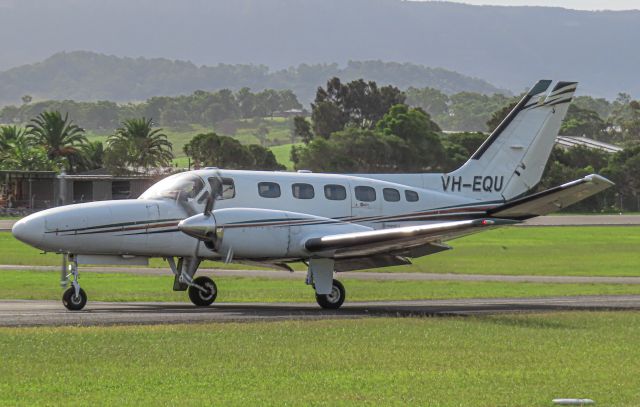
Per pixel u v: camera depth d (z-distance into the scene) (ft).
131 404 107.34
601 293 266.36
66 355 135.23
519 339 158.40
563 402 110.52
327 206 220.64
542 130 249.75
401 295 256.93
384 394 114.21
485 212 244.42
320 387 117.60
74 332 154.92
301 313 196.44
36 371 124.77
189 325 166.40
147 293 252.83
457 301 238.07
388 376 124.98
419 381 122.11
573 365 134.72
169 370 126.52
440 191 241.76
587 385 120.78
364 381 121.49
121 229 200.75
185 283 208.95
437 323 176.86
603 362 137.28
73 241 197.77
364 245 200.03
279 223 203.62
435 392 115.75
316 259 210.38
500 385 120.37
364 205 225.56
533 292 268.21
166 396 111.55
